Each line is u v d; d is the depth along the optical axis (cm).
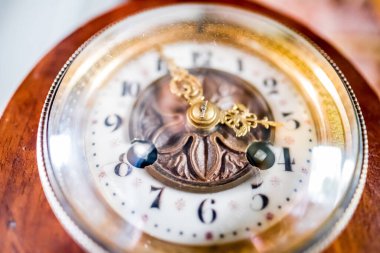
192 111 20
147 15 22
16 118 20
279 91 22
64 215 17
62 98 20
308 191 18
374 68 33
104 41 21
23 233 17
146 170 19
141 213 18
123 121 20
